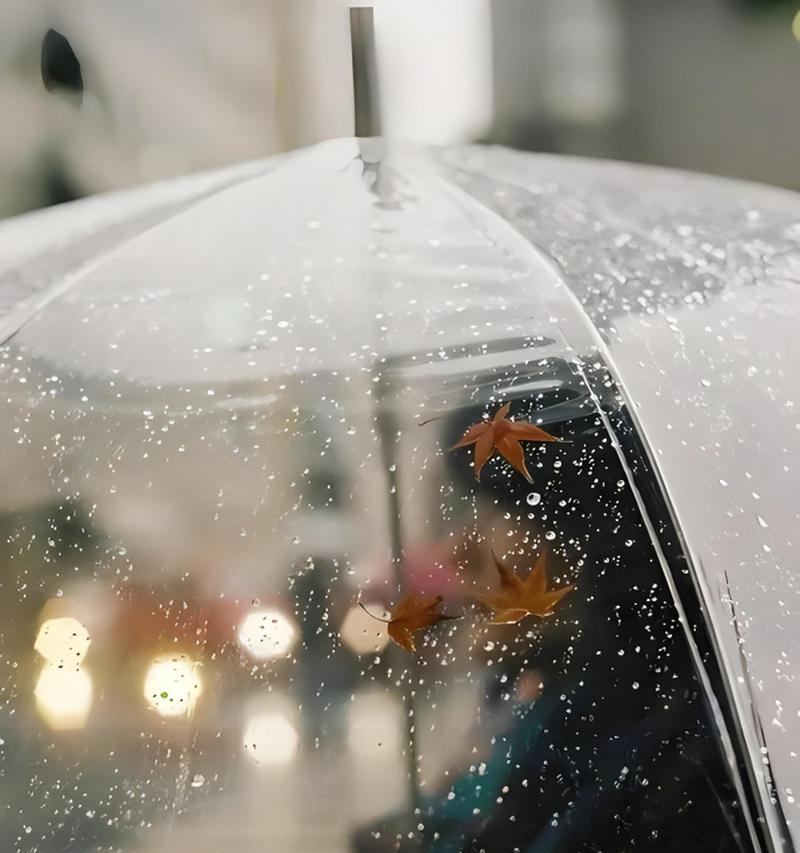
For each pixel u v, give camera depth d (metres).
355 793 0.57
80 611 0.60
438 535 0.60
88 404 0.64
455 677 0.58
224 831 0.57
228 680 0.59
